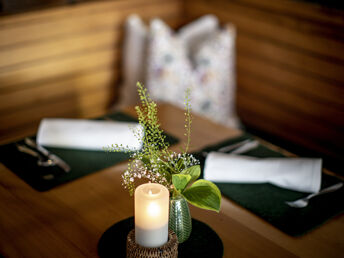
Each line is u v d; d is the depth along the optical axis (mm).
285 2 2248
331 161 2273
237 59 2619
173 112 1751
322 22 2117
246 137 1562
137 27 2434
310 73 2254
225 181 1291
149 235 917
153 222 909
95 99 2547
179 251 1025
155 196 910
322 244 1064
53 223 1125
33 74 2227
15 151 1439
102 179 1310
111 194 1244
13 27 2080
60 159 1396
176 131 1596
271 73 2455
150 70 2361
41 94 2293
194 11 2750
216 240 1061
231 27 2459
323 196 1238
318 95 2252
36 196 1227
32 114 2293
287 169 1261
